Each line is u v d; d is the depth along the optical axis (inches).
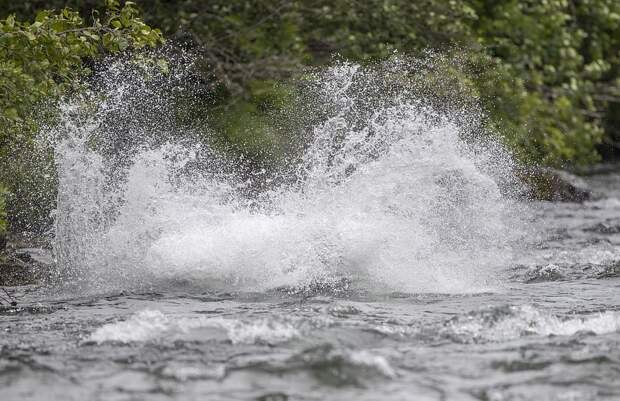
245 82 1843.0
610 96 2588.6
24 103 1112.2
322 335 696.4
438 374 590.6
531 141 2206.0
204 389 551.2
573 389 558.9
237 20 1932.8
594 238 1542.8
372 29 2033.7
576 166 2630.4
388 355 641.0
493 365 613.9
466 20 2151.8
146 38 1173.7
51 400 526.9
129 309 863.1
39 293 989.8
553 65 2351.1
